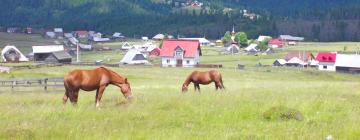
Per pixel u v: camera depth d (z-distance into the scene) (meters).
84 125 16.61
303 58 174.62
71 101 22.98
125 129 16.02
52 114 19.27
